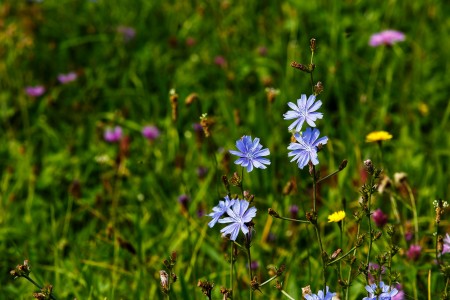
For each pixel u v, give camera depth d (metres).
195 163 4.30
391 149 4.38
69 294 3.34
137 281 3.23
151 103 5.05
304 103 2.19
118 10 5.99
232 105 4.73
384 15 5.57
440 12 5.48
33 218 4.03
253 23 5.61
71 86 5.27
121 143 4.21
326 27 5.31
